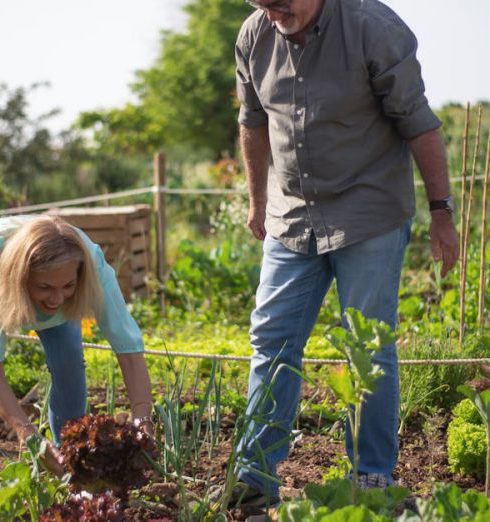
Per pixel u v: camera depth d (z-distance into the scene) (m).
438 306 7.21
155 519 3.32
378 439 3.65
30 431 3.35
